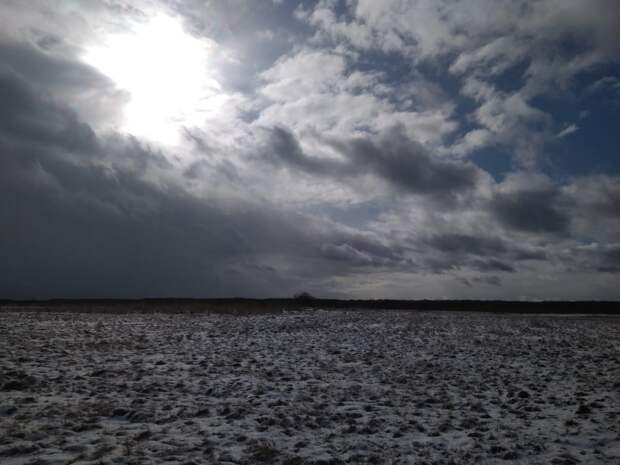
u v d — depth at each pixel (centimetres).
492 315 5116
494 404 1020
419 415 912
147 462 582
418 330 2986
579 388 1198
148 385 1073
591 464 641
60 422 748
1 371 1155
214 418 828
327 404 970
